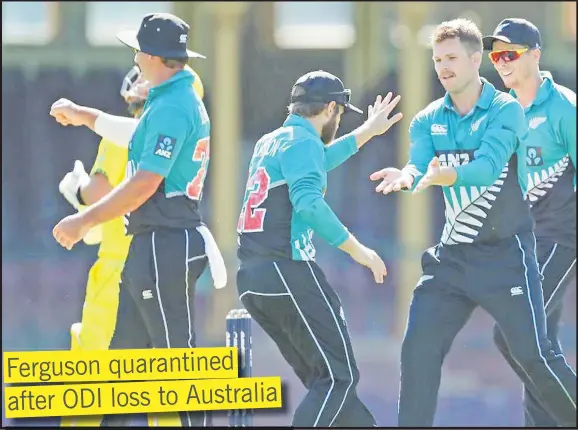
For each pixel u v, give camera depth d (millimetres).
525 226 22344
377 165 82000
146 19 22391
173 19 22391
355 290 75312
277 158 21125
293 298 21172
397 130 80000
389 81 79625
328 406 21031
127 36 22516
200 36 75750
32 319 70125
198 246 22172
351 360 21328
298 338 21406
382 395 57594
